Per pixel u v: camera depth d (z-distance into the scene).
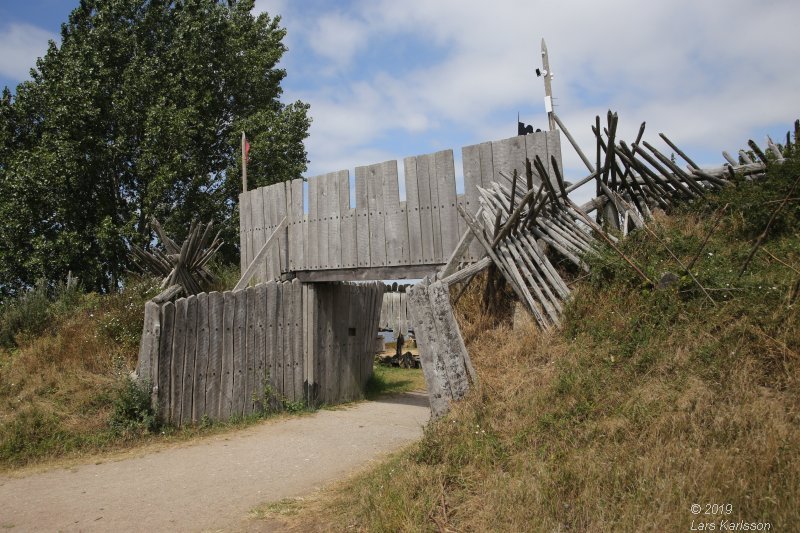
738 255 6.48
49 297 13.34
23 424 7.59
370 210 9.71
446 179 8.83
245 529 4.91
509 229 7.09
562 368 5.72
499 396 5.86
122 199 19.72
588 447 4.61
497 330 7.04
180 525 5.02
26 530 4.96
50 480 6.39
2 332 10.77
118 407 8.08
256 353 9.81
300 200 10.84
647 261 6.65
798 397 4.40
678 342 5.39
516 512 4.05
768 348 4.91
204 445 7.89
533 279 7.01
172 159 18.50
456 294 7.83
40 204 17.22
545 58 8.99
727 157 8.62
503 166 8.32
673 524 3.47
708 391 4.70
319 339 10.97
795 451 3.83
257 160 19.80
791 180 6.88
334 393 11.34
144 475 6.52
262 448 7.72
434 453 5.29
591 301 6.46
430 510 4.41
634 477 4.05
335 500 5.48
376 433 8.62
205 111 20.22
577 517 3.88
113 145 18.34
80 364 9.17
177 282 10.88
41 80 19.00
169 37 20.23
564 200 7.69
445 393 6.29
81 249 17.77
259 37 23.00
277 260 11.02
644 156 7.96
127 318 10.10
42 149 16.94
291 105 22.11
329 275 10.26
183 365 8.66
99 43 18.81
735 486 3.64
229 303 9.44
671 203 8.06
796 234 6.54
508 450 4.99
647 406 4.77
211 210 19.89
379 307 13.16
